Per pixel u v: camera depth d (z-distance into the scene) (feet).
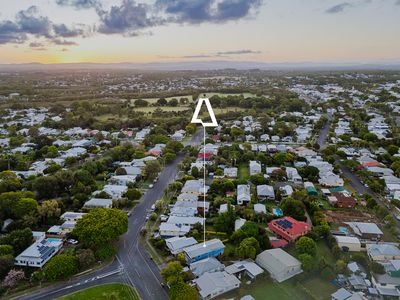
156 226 330.13
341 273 248.93
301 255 256.93
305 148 583.17
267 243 284.00
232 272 246.06
